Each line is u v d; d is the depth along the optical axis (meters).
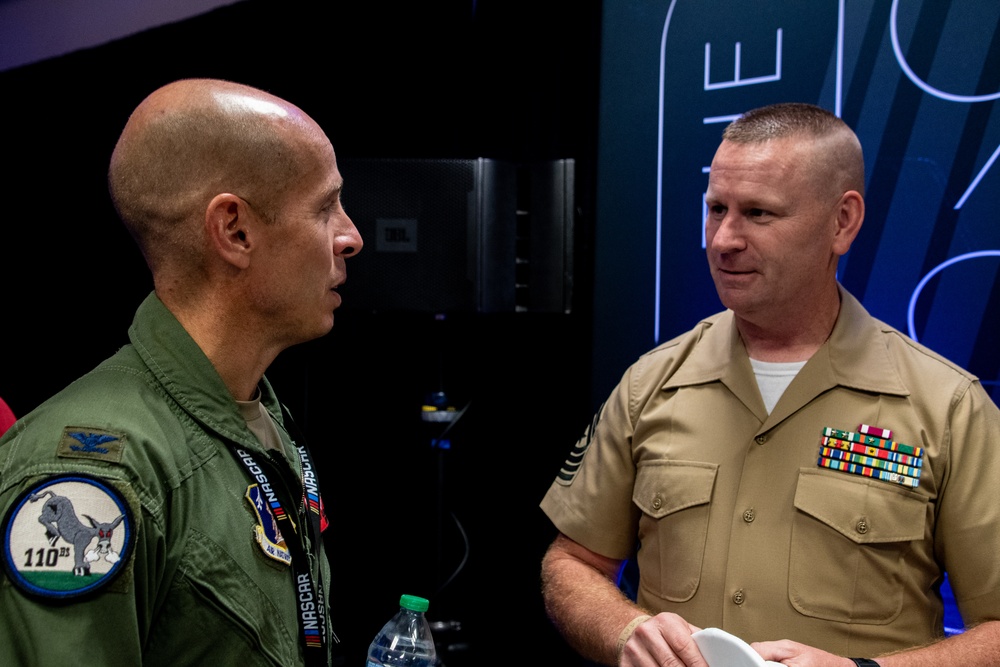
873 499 1.50
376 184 3.05
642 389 1.76
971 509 1.48
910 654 1.37
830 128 1.55
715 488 1.60
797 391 1.58
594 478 1.79
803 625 1.50
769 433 1.59
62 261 4.04
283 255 1.06
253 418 1.15
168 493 0.96
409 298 3.06
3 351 4.06
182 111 1.03
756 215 1.52
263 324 1.09
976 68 2.20
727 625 1.54
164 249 1.05
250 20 3.66
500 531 3.88
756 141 1.53
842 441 1.54
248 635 0.99
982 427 1.51
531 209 3.15
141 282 4.06
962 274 2.23
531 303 3.17
